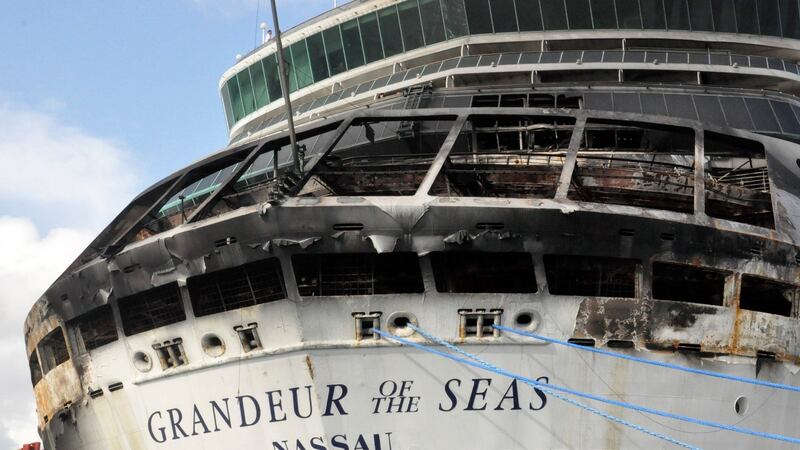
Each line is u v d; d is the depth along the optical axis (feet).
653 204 93.35
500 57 123.95
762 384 84.28
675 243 80.23
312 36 134.31
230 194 96.73
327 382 79.71
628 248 79.46
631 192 91.97
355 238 78.18
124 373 88.84
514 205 77.82
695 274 83.92
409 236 77.92
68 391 94.38
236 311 81.92
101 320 90.89
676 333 81.51
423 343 79.00
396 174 95.09
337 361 79.56
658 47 126.21
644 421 81.20
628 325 80.43
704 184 86.84
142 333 86.69
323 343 79.36
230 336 82.69
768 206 91.66
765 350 84.69
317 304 79.25
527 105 110.52
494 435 80.12
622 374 80.48
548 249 78.59
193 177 100.22
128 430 89.92
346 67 132.36
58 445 99.81
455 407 79.77
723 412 83.25
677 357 81.56
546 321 79.51
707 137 90.68
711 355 82.58
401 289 80.69
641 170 93.40
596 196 93.45
